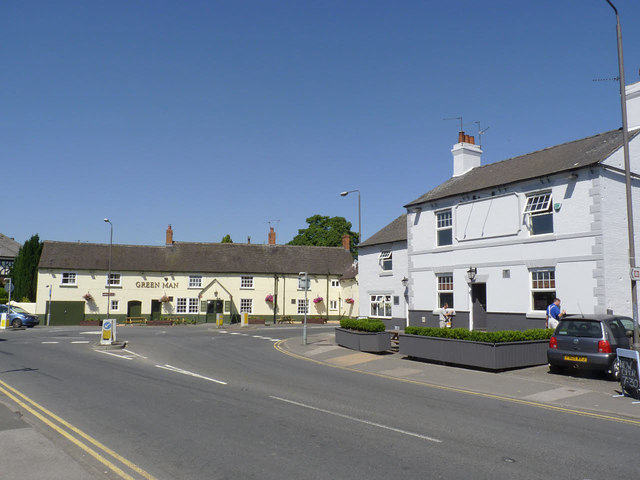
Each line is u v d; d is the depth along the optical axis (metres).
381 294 29.55
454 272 22.80
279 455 7.14
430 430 8.69
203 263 50.78
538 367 16.05
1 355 19.19
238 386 12.85
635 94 19.97
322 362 18.53
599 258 17.42
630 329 14.91
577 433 8.63
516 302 19.98
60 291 46.41
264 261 52.81
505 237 20.62
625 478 6.43
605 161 17.89
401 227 29.81
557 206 18.84
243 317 42.59
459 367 16.53
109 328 23.44
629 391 11.67
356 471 6.53
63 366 16.22
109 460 6.88
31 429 8.14
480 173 24.88
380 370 16.36
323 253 55.34
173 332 33.81
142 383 13.12
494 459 7.12
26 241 51.94
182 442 7.73
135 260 49.31
